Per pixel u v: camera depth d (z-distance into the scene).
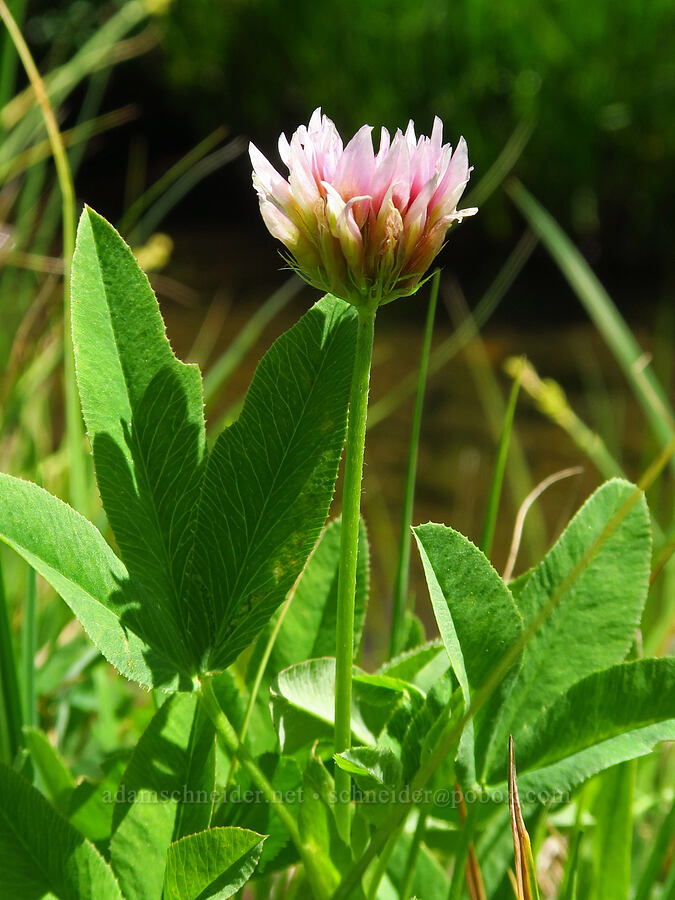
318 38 1.82
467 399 1.20
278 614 0.27
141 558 0.23
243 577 0.24
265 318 0.58
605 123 1.61
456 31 1.68
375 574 0.82
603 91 1.60
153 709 0.33
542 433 1.09
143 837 0.24
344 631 0.23
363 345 0.22
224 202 2.08
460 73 1.68
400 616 0.31
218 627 0.23
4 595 0.30
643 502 0.25
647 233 1.64
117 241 0.24
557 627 0.25
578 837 0.26
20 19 0.54
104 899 0.23
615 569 0.25
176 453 0.24
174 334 1.42
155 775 0.24
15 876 0.23
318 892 0.23
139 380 0.24
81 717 0.36
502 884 0.26
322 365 0.24
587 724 0.24
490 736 0.24
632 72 1.61
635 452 1.03
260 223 1.98
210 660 0.23
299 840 0.23
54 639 0.38
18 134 0.60
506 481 0.99
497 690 0.24
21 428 0.53
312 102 1.85
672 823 0.28
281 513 0.24
